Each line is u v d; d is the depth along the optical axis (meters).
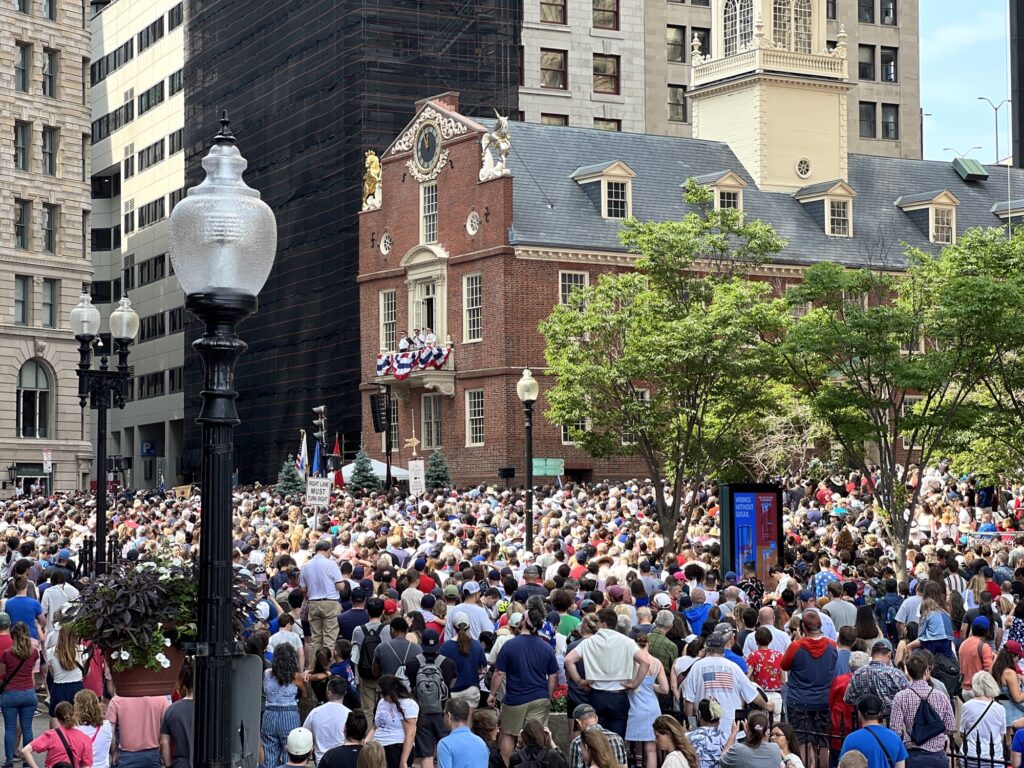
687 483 101.88
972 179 176.12
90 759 30.86
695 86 169.62
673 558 59.41
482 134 145.50
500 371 142.75
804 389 83.44
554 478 144.00
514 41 183.50
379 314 159.00
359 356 171.62
